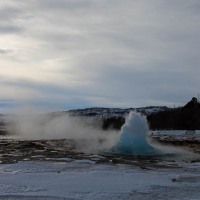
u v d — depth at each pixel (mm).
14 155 24219
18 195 12820
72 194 13055
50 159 22141
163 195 13031
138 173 17344
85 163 20578
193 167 19734
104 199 12484
